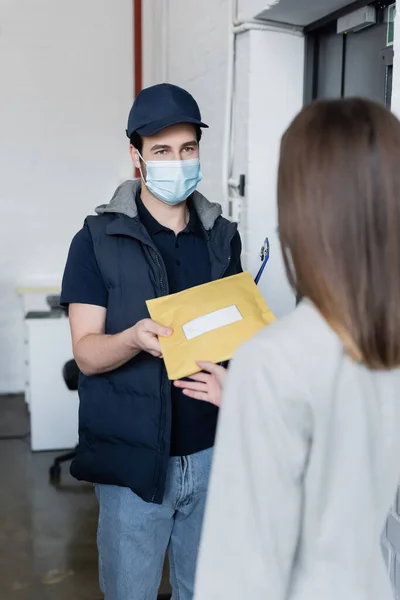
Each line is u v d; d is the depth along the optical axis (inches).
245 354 27.0
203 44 122.4
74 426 137.6
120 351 51.4
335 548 27.6
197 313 49.9
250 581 26.2
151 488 53.9
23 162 167.9
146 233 55.4
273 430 25.8
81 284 56.2
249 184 101.1
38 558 96.1
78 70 167.3
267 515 26.0
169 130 55.7
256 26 95.9
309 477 26.9
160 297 52.6
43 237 172.1
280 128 100.8
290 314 28.3
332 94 93.6
